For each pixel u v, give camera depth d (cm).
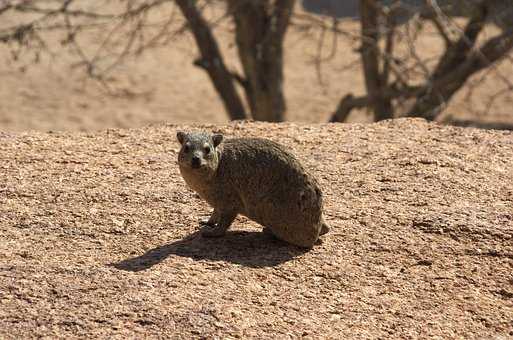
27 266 1365
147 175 1752
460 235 1514
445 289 1373
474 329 1284
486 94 5084
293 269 1395
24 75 5253
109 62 5478
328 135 2002
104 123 4631
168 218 1561
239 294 1312
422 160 1820
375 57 3669
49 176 1742
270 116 3778
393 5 3331
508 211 1597
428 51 5544
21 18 5844
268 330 1232
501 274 1420
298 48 5866
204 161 1377
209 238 1477
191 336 1209
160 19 5944
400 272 1413
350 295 1344
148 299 1277
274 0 3747
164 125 2103
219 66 3822
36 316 1241
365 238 1502
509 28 3438
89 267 1367
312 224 1434
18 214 1569
